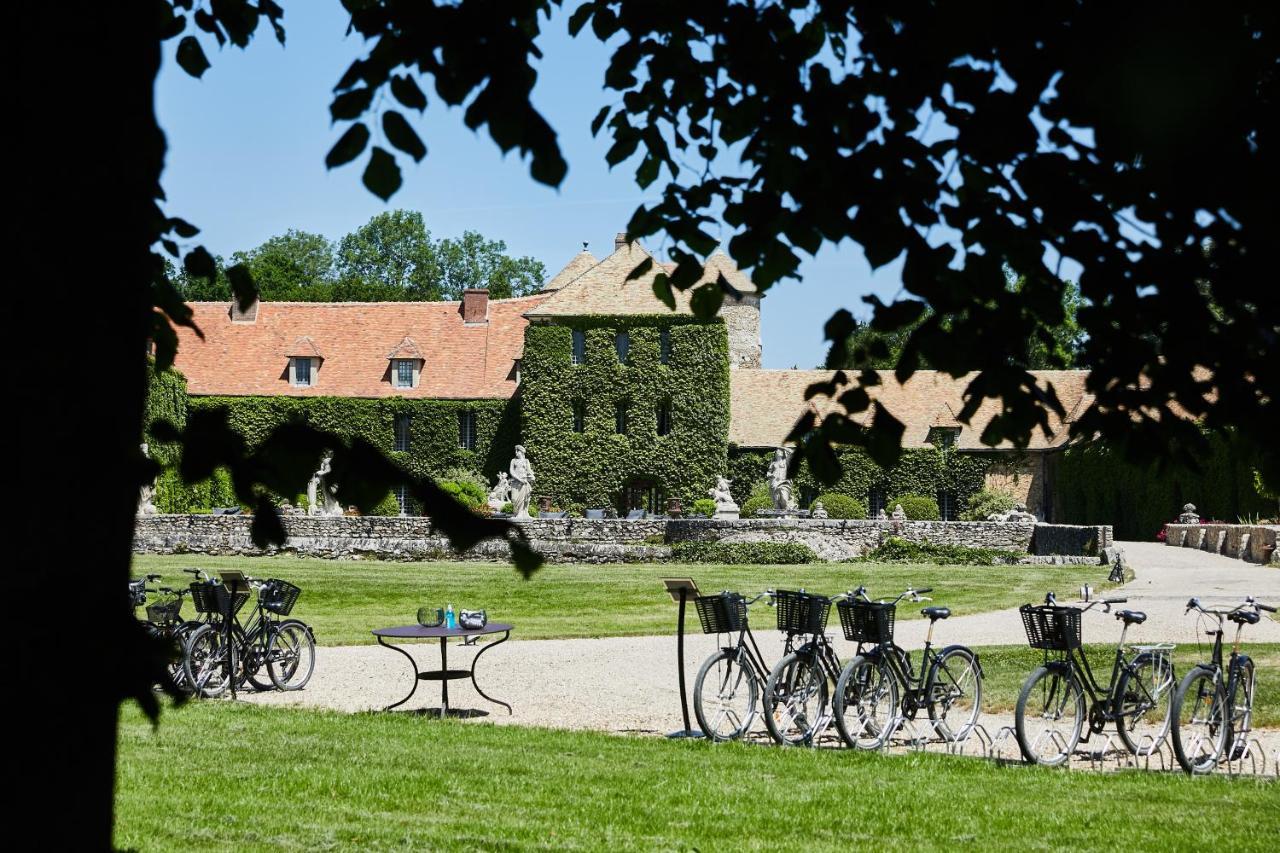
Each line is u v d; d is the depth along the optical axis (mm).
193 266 5605
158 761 10898
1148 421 5168
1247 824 9094
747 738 12750
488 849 8148
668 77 6266
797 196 4988
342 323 69000
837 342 5160
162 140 3287
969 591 32562
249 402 64938
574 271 74875
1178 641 19828
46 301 2896
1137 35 3939
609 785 10195
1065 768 11203
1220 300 4598
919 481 61656
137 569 36000
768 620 25594
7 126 2881
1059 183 4555
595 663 18797
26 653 2891
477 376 66500
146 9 3203
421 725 13141
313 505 48219
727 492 53156
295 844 8164
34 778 2918
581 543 45000
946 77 4562
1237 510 52750
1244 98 4242
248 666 15867
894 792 10039
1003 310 5051
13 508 2889
